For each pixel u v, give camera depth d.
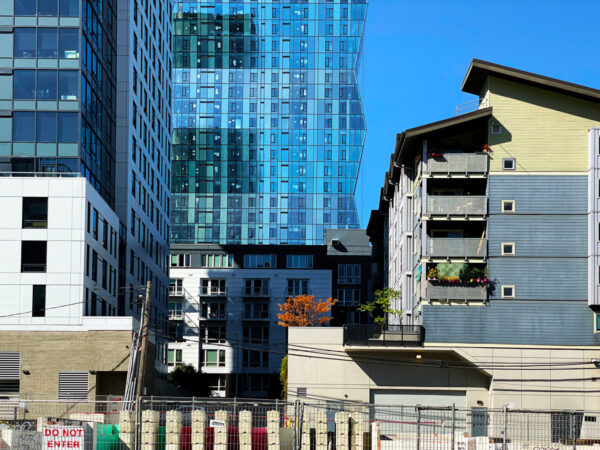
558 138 58.34
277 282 123.12
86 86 67.75
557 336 57.16
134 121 82.81
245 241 171.50
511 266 57.78
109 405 50.50
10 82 65.81
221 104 174.88
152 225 92.50
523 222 57.94
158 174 96.75
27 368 60.38
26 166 64.94
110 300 70.69
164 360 96.81
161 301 97.56
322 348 58.72
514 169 58.19
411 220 65.81
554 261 57.66
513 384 56.94
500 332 57.38
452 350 57.19
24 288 61.31
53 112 65.56
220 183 173.38
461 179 58.44
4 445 30.98
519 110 58.56
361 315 127.62
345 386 58.25
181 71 175.50
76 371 60.34
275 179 173.50
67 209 62.22
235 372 120.75
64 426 31.05
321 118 174.88
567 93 58.22
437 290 57.75
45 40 66.31
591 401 56.50
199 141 174.25
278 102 175.00
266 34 176.62
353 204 173.00
